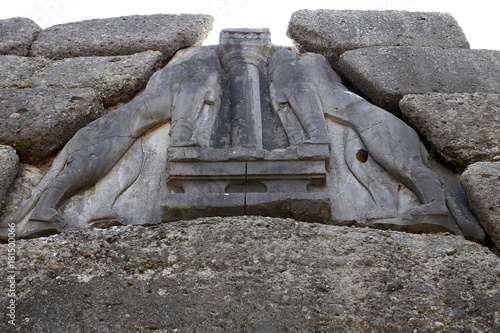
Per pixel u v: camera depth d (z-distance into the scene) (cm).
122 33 547
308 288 328
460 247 359
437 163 442
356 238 360
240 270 337
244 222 365
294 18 550
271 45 530
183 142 415
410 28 549
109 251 347
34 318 312
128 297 323
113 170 418
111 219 386
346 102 459
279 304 320
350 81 506
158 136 442
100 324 311
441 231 384
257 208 386
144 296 323
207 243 351
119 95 490
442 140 436
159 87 465
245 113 454
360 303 322
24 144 432
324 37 532
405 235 369
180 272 336
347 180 418
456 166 437
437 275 338
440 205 388
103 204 397
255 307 318
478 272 339
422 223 383
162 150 433
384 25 550
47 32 559
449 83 489
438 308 321
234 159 407
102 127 434
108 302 321
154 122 445
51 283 329
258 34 517
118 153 422
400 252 352
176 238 355
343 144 441
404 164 411
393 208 395
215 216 386
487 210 383
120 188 407
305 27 540
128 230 362
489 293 328
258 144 434
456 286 331
